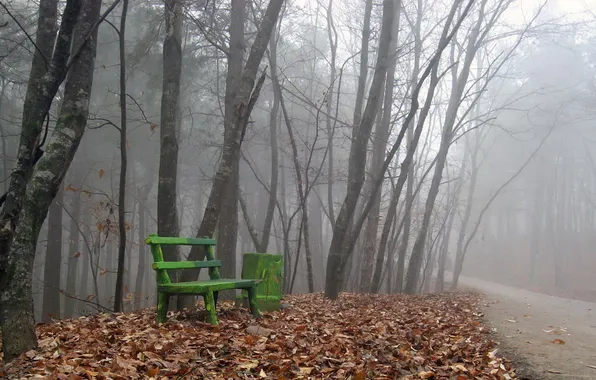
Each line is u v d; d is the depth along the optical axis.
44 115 5.25
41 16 8.11
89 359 4.43
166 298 6.05
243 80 8.47
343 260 11.33
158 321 5.98
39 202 5.00
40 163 5.18
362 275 17.70
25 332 4.66
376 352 5.36
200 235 7.93
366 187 18.55
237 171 12.78
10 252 4.77
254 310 6.96
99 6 6.12
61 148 5.32
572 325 9.30
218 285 6.07
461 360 5.58
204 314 6.49
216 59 18.30
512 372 5.12
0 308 4.69
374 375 4.58
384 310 9.35
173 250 7.84
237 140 8.38
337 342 5.58
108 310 7.95
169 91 8.26
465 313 10.37
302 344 5.32
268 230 15.74
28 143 5.18
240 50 12.77
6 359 4.53
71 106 5.56
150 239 5.90
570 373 5.00
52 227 18.22
